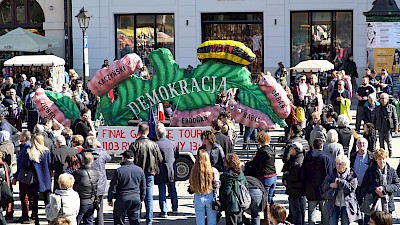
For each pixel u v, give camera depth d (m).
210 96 23.05
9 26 45.28
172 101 23.12
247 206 15.12
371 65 36.44
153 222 17.77
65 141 18.31
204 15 43.22
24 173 17.39
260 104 23.19
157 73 23.14
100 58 43.47
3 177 16.20
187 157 21.50
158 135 18.20
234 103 23.73
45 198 17.56
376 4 36.31
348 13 42.53
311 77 30.34
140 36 43.41
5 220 17.27
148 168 17.22
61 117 24.25
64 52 44.41
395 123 24.75
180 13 42.94
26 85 34.22
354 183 15.11
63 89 30.42
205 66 23.00
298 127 17.70
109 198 15.62
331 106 26.05
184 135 21.72
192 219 18.03
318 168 15.84
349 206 15.15
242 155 23.98
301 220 16.23
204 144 17.59
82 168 15.48
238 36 43.16
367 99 25.89
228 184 15.09
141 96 23.20
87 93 33.09
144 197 16.19
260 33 43.06
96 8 43.19
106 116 23.30
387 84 33.22
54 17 44.44
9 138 19.67
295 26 42.88
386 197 15.30
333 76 30.45
